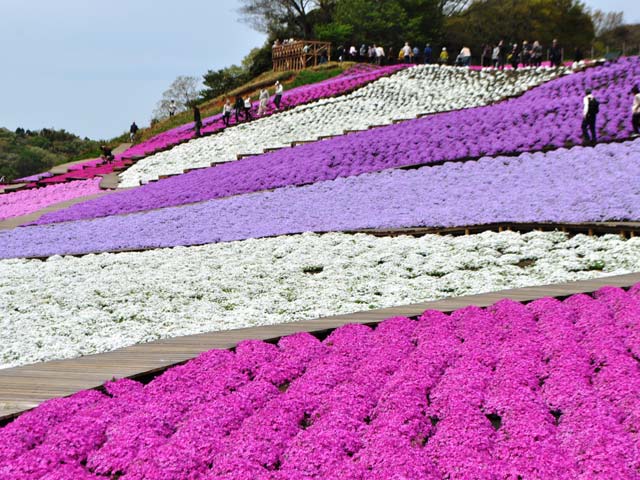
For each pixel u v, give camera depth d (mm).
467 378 7504
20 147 117062
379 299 12195
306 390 7469
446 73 48312
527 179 20969
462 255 14984
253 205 22547
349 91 48031
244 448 6227
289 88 60875
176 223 21281
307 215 20266
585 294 10656
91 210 25859
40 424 6703
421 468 5777
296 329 9602
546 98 33500
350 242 16797
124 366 8305
